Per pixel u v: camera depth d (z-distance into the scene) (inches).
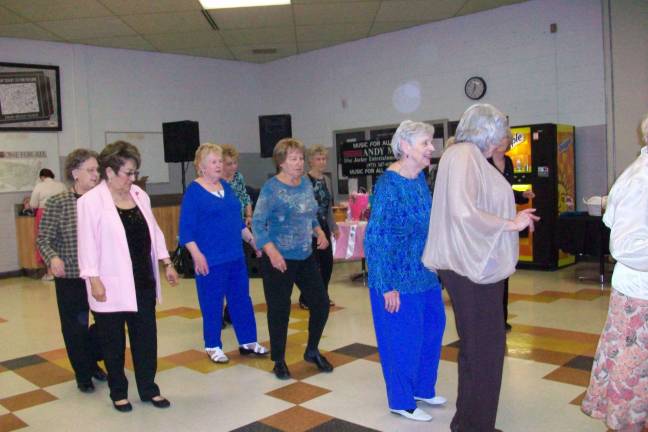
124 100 366.0
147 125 375.6
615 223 77.0
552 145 264.2
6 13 278.7
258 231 129.0
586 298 209.5
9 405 126.8
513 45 303.6
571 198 282.5
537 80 297.0
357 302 216.5
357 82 373.4
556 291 223.0
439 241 87.3
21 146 329.4
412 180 103.4
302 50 391.5
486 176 85.4
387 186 102.3
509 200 86.7
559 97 290.7
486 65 314.3
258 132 428.1
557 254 269.3
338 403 120.1
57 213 124.1
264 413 116.6
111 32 322.0
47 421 117.1
